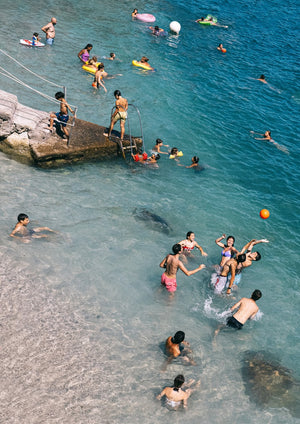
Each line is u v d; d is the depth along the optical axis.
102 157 16.20
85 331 9.46
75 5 32.53
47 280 10.52
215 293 11.59
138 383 8.63
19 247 11.25
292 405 8.91
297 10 44.94
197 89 24.45
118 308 10.31
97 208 13.71
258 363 9.76
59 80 21.45
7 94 15.95
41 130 15.41
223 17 38.41
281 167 18.84
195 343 9.94
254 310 10.59
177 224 14.02
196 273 12.20
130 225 13.31
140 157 16.70
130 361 9.05
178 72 26.06
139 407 8.18
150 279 11.45
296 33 37.66
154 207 14.55
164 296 11.05
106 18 31.56
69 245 11.82
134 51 27.31
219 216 15.00
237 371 9.48
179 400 8.33
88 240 12.21
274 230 14.91
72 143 15.47
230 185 17.05
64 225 12.55
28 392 7.96
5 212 12.34
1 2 29.36
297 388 9.32
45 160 14.75
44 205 13.12
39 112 16.30
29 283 10.29
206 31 34.06
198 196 15.86
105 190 14.77
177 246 10.75
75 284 10.64
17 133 14.80
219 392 8.91
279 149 20.19
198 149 19.02
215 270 12.36
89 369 8.66
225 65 28.56
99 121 18.88
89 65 23.17
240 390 9.05
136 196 14.92
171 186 16.06
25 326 9.20
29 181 14.03
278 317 11.29
